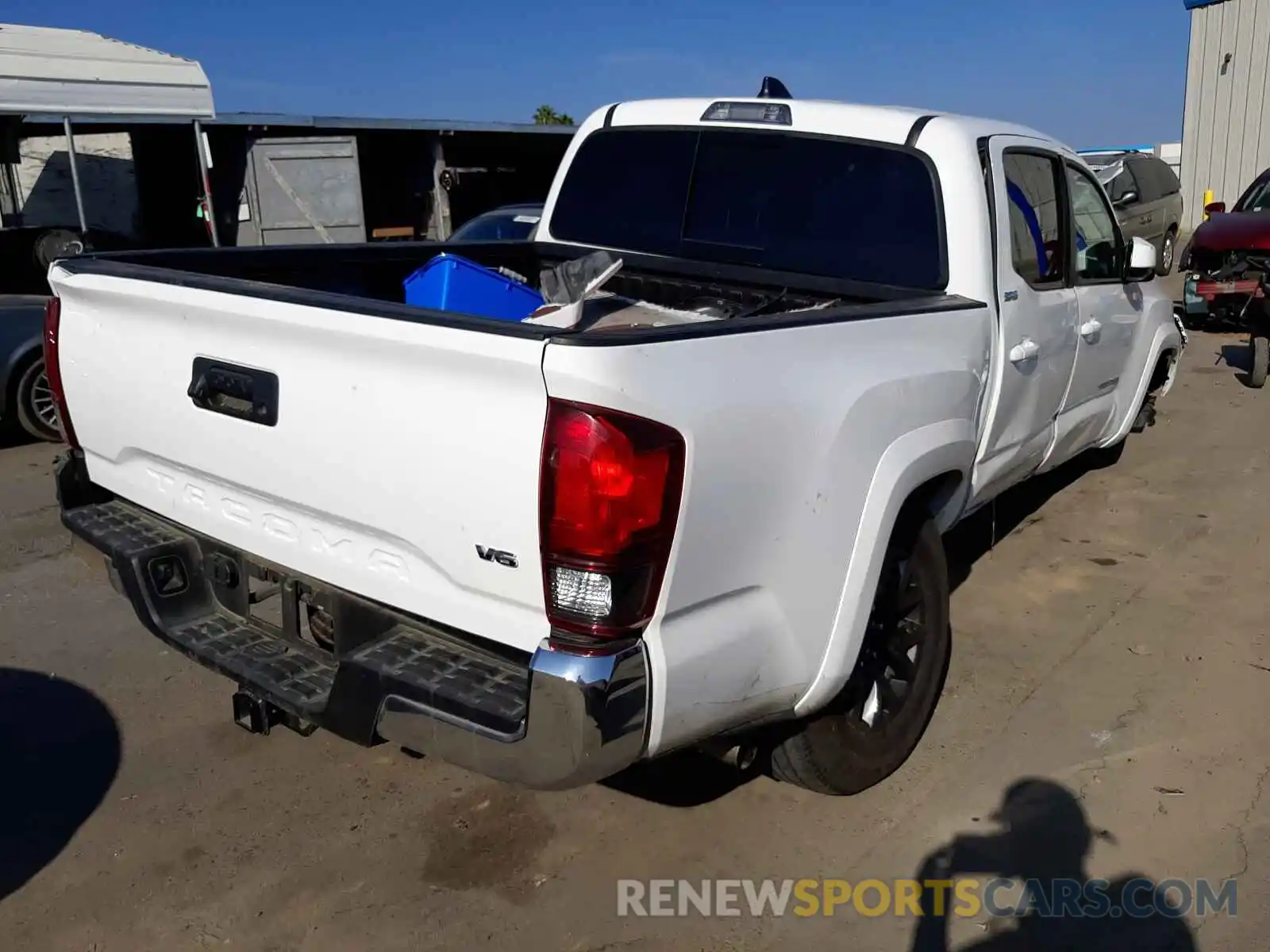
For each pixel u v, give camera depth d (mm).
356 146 17422
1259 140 19219
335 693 2545
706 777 3498
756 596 2572
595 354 2111
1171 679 4051
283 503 2711
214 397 2768
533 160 21359
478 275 3436
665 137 4414
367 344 2355
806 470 2607
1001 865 3045
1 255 13500
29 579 5098
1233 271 8938
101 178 18391
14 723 3811
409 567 2498
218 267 3812
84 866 3057
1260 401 8398
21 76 13055
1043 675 4105
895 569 3252
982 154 3758
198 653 2896
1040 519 5824
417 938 2785
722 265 4215
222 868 3053
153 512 3227
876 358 2936
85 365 3164
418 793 3424
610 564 2182
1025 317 3941
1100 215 4930
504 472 2227
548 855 3117
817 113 4023
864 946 2758
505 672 2426
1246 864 3020
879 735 3307
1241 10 19078
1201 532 5578
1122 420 5703
